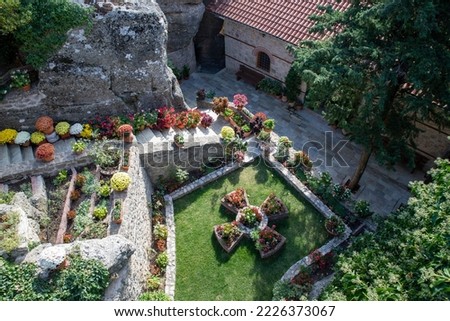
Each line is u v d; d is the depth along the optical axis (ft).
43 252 37.99
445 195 39.34
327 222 59.77
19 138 55.62
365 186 71.67
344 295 39.42
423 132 64.90
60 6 51.93
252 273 56.49
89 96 60.08
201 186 66.23
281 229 61.05
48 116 59.52
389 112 60.18
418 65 48.21
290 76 80.23
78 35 54.70
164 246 58.44
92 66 57.77
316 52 53.98
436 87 51.93
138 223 53.47
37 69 55.42
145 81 62.13
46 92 57.47
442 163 43.52
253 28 81.00
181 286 55.31
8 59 57.93
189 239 60.13
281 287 52.44
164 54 61.82
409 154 58.34
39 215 48.60
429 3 45.57
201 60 99.14
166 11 81.00
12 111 56.80
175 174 65.77
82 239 46.52
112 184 50.14
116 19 55.36
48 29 52.85
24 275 37.60
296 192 65.31
